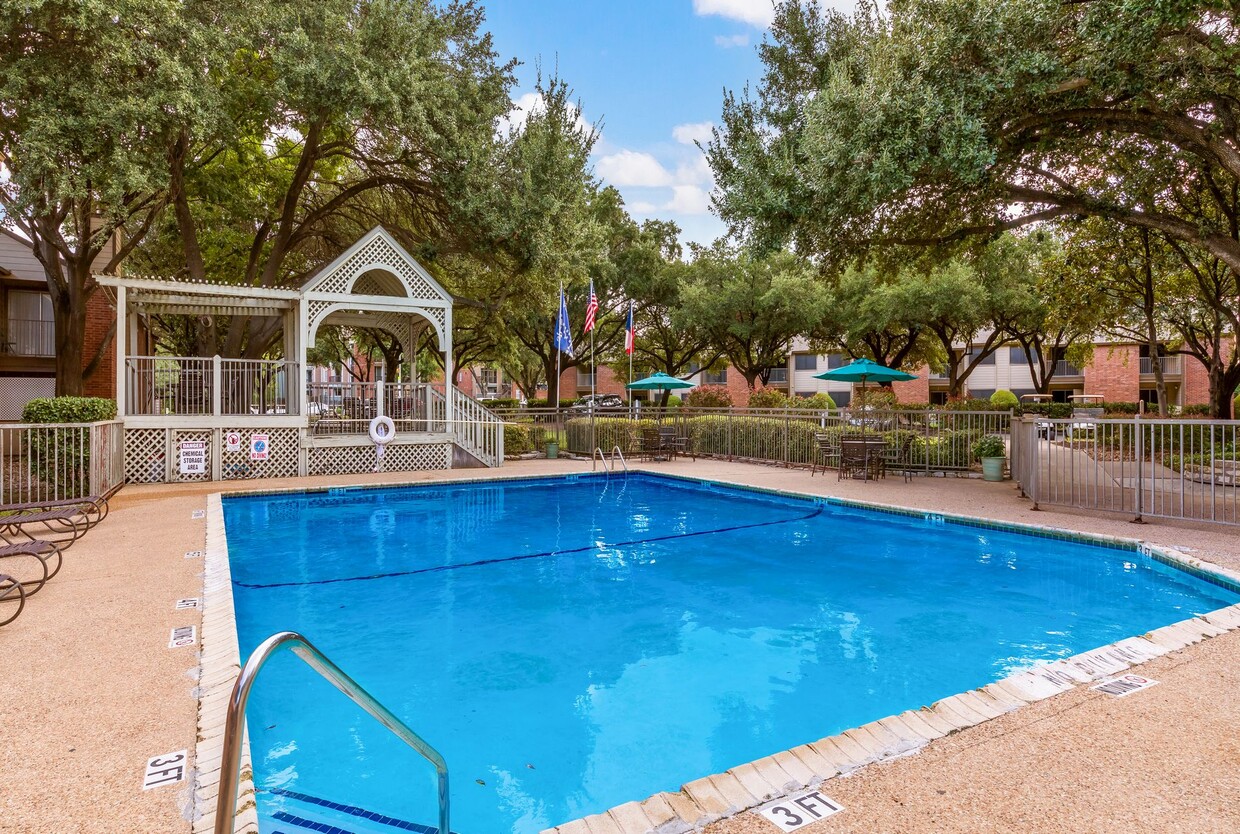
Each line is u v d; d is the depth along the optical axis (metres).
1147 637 4.25
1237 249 8.62
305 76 12.30
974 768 2.69
